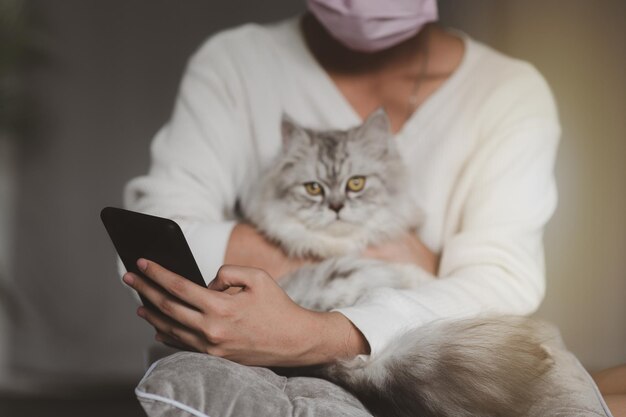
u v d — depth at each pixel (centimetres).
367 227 166
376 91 172
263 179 170
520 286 147
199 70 177
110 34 328
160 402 85
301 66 174
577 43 259
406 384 95
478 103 167
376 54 171
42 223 330
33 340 328
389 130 168
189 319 97
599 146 256
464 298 131
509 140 161
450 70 172
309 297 136
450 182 167
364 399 97
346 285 138
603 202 254
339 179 165
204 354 93
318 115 173
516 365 96
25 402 302
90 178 329
